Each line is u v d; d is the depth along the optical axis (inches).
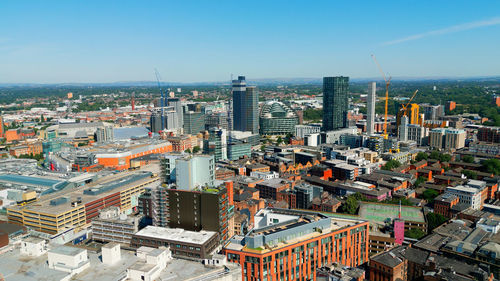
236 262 7839.6
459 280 7696.9
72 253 7121.1
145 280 6658.5
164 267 7219.5
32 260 7554.1
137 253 7652.6
